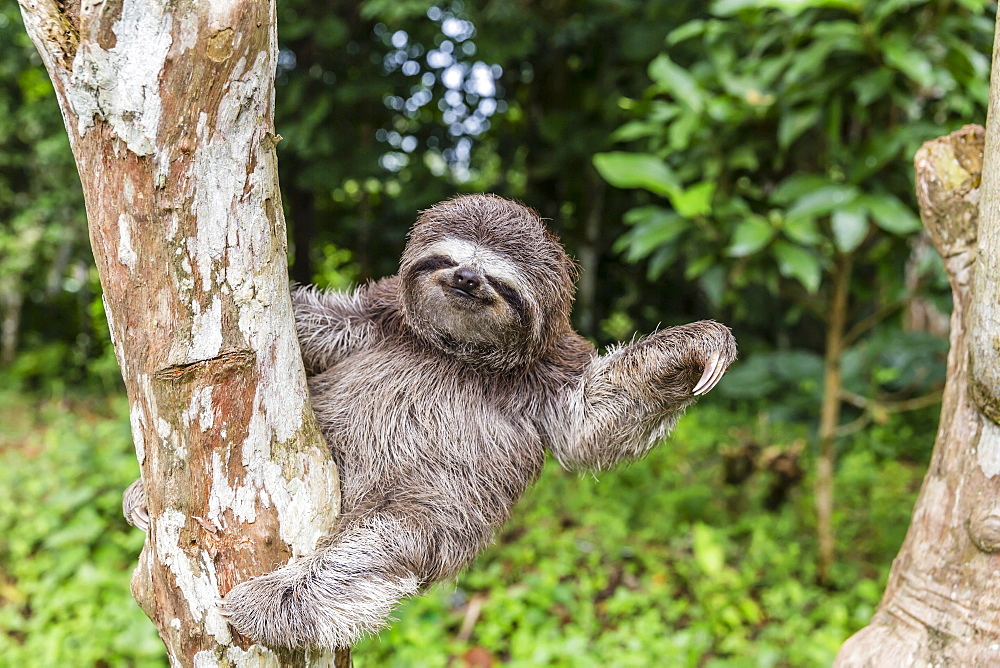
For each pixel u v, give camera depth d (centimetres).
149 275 201
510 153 1049
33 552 657
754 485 809
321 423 262
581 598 611
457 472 259
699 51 804
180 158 194
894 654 274
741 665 511
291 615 221
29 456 888
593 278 1057
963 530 260
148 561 224
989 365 242
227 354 209
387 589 235
